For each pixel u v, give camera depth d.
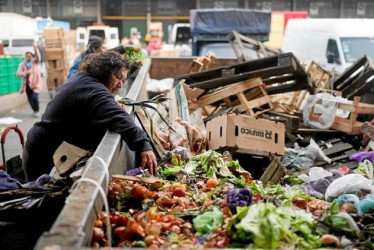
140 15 51.97
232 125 6.77
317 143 8.38
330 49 16.11
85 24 52.22
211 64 12.20
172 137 6.86
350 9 51.03
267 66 9.09
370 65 9.61
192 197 4.57
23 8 51.47
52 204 3.93
